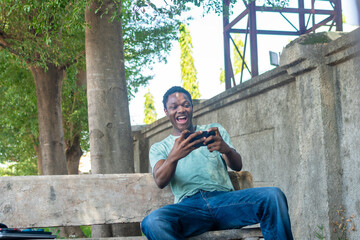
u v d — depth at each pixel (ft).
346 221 14.03
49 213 10.64
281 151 18.60
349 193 13.97
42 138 32.58
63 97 42.63
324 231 14.19
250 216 9.22
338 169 14.35
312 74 15.01
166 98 10.69
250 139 21.61
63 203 10.78
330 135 14.46
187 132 9.43
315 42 14.94
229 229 9.91
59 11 18.61
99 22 17.62
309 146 15.16
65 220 10.70
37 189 10.69
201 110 27.35
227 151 9.77
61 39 29.19
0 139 52.95
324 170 14.30
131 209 11.16
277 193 8.82
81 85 39.27
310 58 14.73
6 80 37.06
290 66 15.92
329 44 14.44
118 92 17.44
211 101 25.49
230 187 10.30
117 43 17.81
